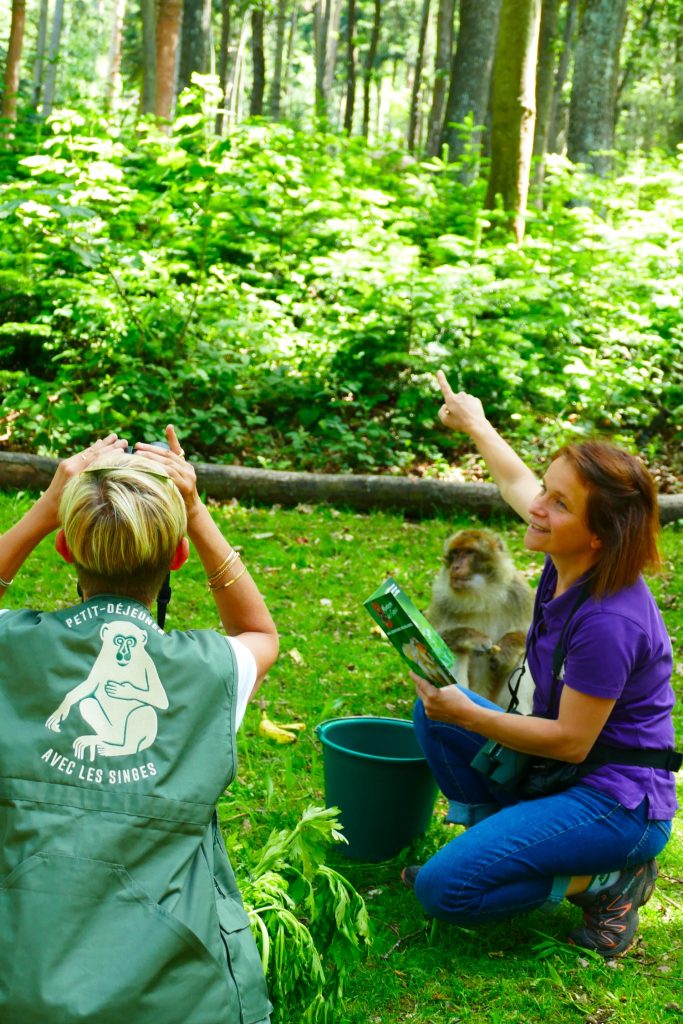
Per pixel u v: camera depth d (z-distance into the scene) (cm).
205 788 187
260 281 1138
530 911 322
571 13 2861
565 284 1066
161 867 181
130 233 1041
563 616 312
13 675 187
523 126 1172
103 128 1316
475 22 1820
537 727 304
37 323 891
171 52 1864
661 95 3400
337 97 4700
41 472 746
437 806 421
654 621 310
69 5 4403
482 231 1221
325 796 383
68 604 583
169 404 878
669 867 382
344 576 664
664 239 1194
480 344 930
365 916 272
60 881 174
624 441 950
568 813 308
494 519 788
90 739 183
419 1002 298
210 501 772
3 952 171
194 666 194
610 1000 301
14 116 1683
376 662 554
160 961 175
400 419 901
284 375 936
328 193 1255
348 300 1003
